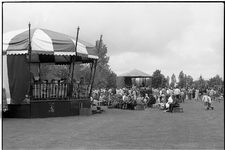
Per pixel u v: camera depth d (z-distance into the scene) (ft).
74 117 52.80
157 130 38.70
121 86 121.90
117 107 78.18
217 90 119.96
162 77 250.78
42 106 51.83
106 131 37.58
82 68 123.24
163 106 73.41
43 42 51.03
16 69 50.70
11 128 39.45
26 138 32.83
